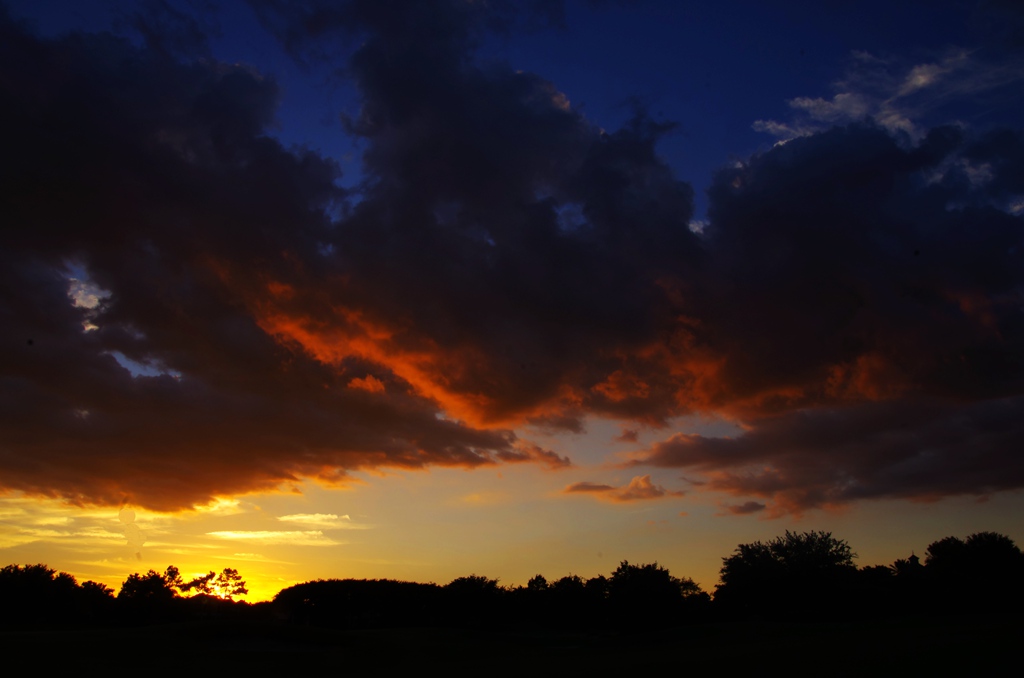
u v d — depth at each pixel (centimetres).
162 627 5847
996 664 2294
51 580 9431
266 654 5197
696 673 2794
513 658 5175
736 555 9581
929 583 8106
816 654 3095
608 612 10288
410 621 10256
